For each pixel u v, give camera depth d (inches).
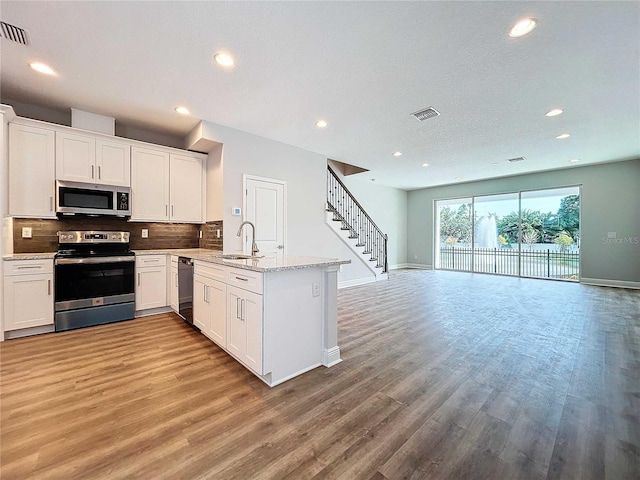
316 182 209.2
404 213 379.6
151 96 124.6
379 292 217.5
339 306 175.0
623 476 51.8
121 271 141.5
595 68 101.0
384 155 214.4
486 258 315.3
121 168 147.6
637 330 130.5
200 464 54.5
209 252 155.9
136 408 71.8
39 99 128.1
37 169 125.7
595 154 210.1
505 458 56.2
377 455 57.1
